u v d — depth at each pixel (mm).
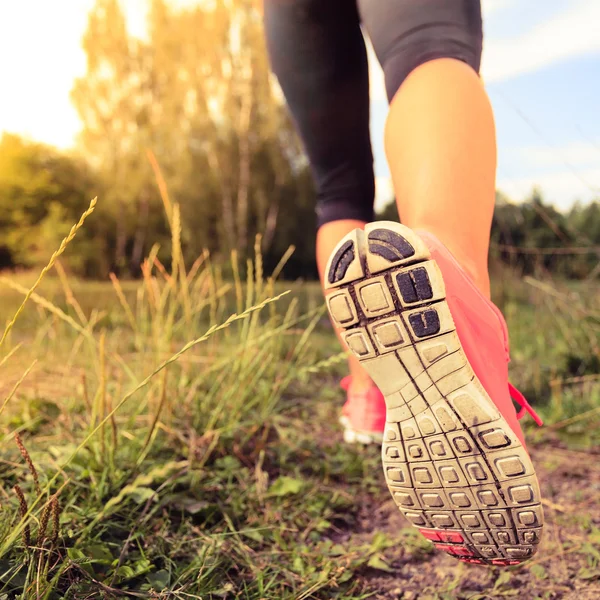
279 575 975
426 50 921
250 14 24906
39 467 1098
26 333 3064
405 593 969
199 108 25359
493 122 902
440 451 771
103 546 875
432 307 733
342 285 758
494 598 935
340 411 1947
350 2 1225
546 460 1545
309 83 1301
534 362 2482
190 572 879
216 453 1352
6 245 28188
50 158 30453
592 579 962
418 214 838
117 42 27438
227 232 25047
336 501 1266
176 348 1701
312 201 26812
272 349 1659
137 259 26922
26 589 722
